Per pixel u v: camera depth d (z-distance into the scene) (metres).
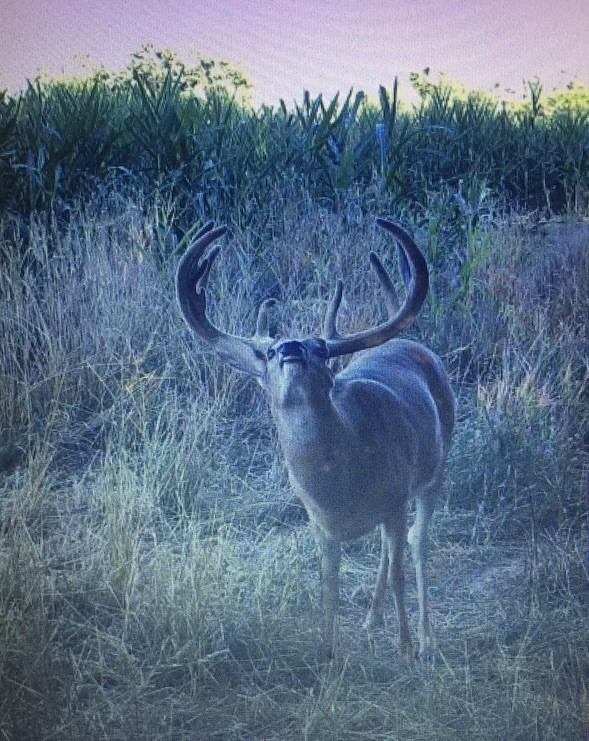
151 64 9.70
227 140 8.72
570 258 8.02
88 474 5.66
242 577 4.62
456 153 10.07
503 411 5.71
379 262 4.39
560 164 10.30
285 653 4.16
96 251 6.88
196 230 7.46
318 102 8.74
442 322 6.78
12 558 4.52
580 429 5.95
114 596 4.46
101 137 8.34
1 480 5.60
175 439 5.67
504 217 8.68
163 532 5.07
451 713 3.81
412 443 4.03
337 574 4.07
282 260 7.34
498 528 5.15
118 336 6.40
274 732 3.79
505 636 4.32
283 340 3.64
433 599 4.67
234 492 5.42
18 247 6.82
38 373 6.25
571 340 6.57
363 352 4.51
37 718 3.76
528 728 3.72
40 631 4.12
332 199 8.38
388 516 3.99
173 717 3.85
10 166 7.77
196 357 6.37
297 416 3.67
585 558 4.79
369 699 3.92
